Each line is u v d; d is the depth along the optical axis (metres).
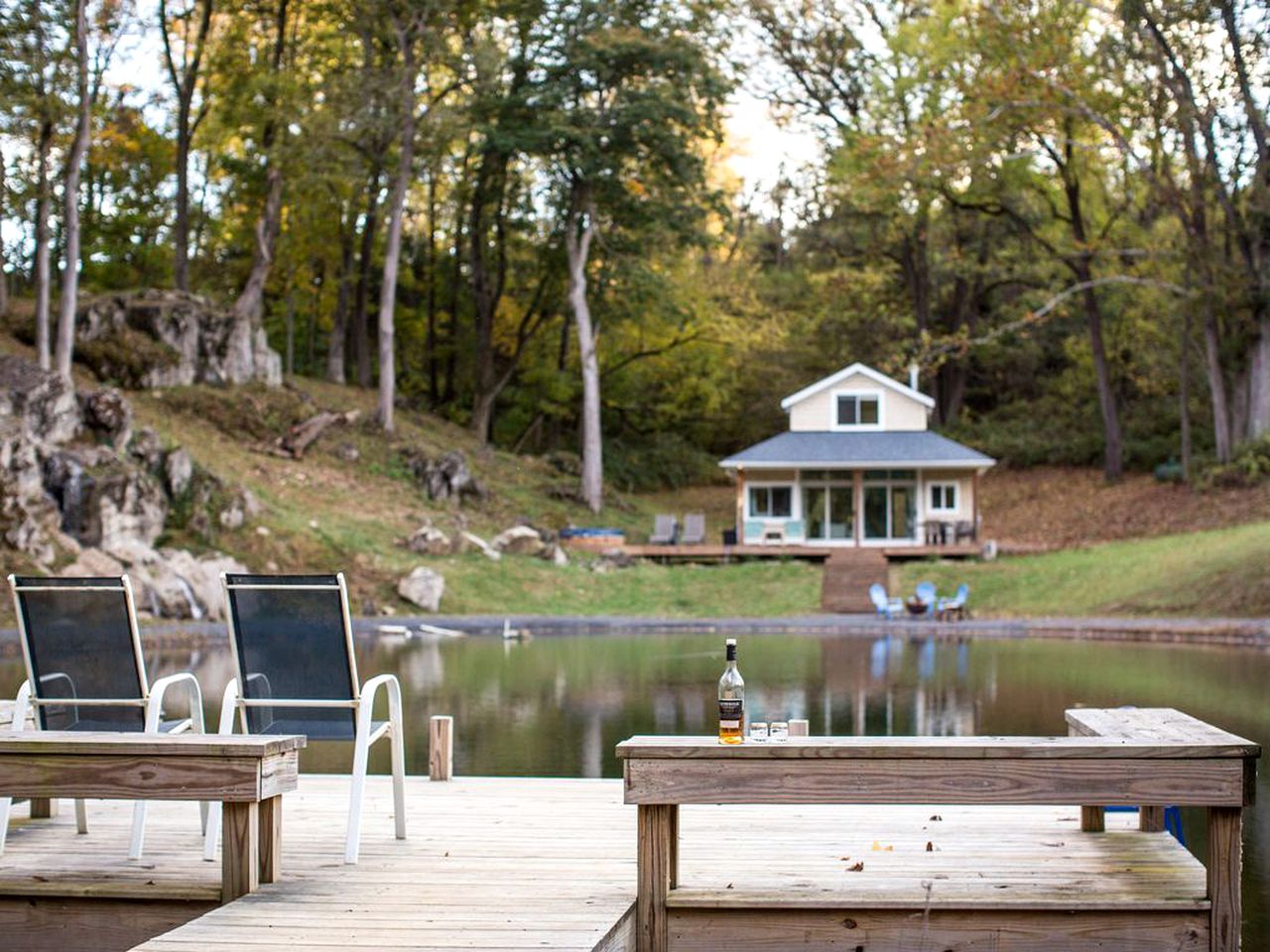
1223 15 31.36
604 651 22.53
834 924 5.40
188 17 35.72
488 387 46.97
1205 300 36.00
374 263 49.50
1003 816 7.32
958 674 18.23
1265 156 33.06
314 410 36.50
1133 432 46.94
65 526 24.45
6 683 15.98
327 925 5.02
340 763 11.49
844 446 39.66
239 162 39.97
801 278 55.12
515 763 11.30
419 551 31.23
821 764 5.30
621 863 6.12
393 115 37.56
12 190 29.72
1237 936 5.27
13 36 26.75
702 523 39.19
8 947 5.71
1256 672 17.94
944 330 51.34
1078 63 33.28
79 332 33.53
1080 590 29.30
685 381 51.78
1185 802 5.25
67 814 7.51
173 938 4.83
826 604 30.72
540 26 40.91
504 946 4.73
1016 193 45.31
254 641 6.33
